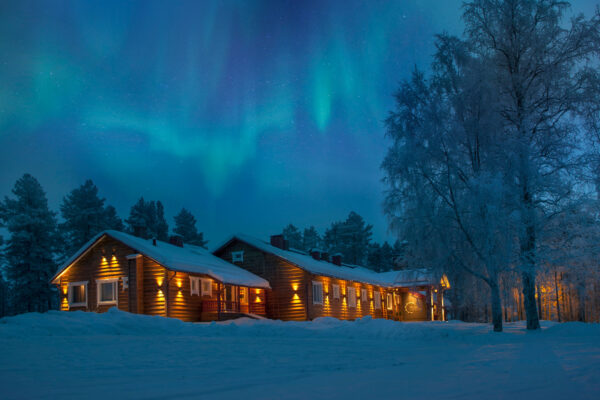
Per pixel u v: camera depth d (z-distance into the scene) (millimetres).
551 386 6055
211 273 31812
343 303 42500
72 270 32969
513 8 24047
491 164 22609
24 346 12445
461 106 23125
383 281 50875
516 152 22281
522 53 24484
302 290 37156
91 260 32469
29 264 49500
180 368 9047
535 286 24562
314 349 13742
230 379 7586
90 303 31938
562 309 32750
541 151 23047
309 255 47562
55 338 15148
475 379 7027
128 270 30797
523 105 24188
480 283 24344
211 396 5879
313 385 6805
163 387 6695
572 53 23562
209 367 9250
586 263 22672
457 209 22812
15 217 48844
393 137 23641
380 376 7797
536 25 24281
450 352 13062
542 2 23844
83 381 7281
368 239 82875
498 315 22266
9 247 49219
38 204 51219
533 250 22344
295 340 17625
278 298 37875
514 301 24906
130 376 7895
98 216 56938
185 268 30234
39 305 50875
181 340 15766
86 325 18469
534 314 22953
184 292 30859
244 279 34438
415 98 23562
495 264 21875
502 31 24578
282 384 6973
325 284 39969
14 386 6750
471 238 22500
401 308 54469
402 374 8023
